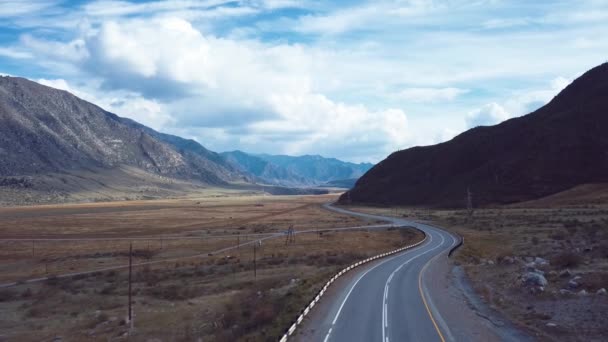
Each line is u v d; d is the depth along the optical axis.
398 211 180.62
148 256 97.31
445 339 24.28
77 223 179.62
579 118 180.88
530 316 27.88
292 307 32.94
